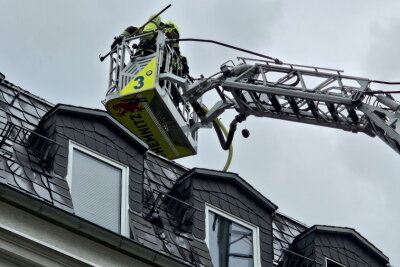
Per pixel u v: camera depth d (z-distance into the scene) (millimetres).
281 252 27719
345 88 31484
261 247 26641
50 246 21547
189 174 26578
